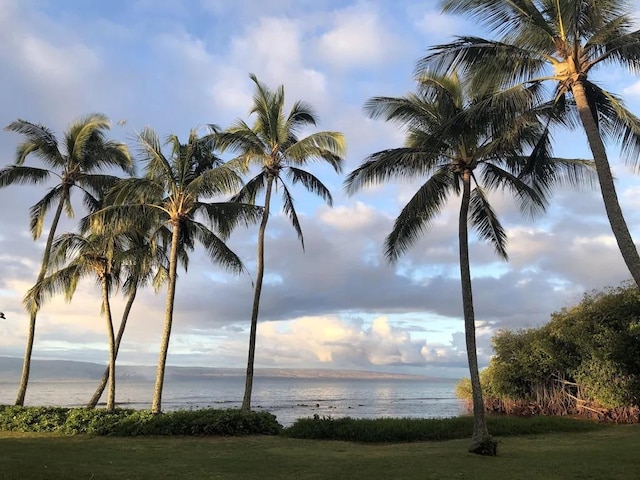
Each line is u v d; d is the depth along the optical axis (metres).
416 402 64.19
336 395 92.31
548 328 30.70
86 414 18.97
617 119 13.20
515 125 13.27
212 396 78.00
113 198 21.47
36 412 19.55
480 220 17.98
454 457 13.04
